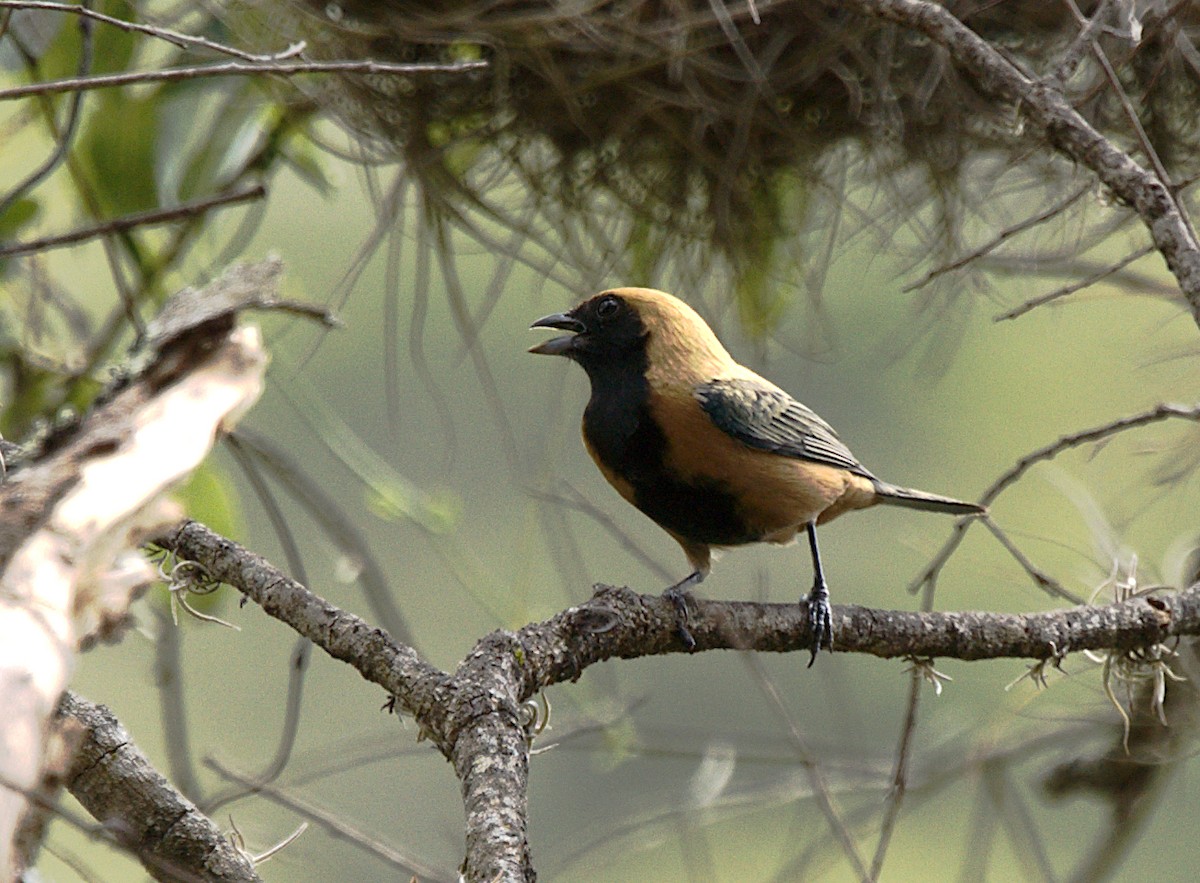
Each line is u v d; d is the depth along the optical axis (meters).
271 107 10.70
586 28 9.84
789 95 10.39
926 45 10.05
